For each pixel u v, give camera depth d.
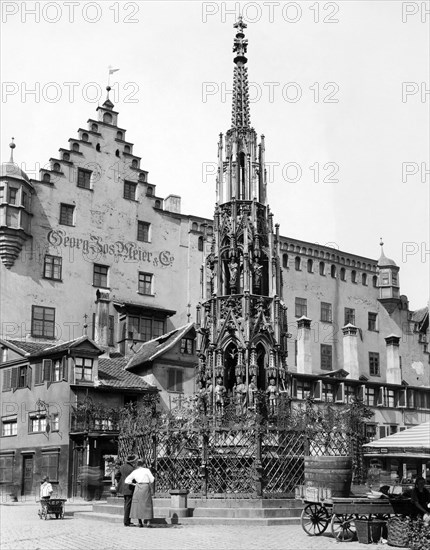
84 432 48.81
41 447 51.81
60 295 60.88
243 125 35.62
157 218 68.31
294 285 76.06
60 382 51.78
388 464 43.72
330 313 78.62
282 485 28.78
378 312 83.31
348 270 81.62
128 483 25.64
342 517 21.86
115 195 65.94
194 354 60.12
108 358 60.78
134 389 54.25
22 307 58.62
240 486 28.52
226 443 29.08
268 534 22.83
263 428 28.92
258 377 32.62
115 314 63.47
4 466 54.12
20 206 58.69
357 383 70.62
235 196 34.56
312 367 75.25
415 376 84.25
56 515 31.72
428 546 18.67
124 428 33.66
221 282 33.66
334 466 22.75
